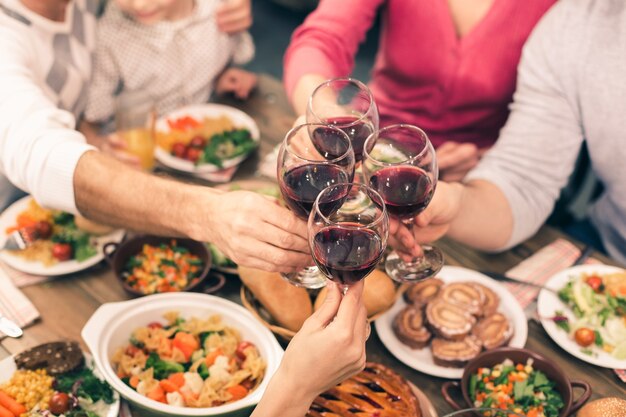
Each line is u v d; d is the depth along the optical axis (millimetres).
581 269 1639
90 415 1299
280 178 1245
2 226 1747
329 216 1188
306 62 1952
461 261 1681
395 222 1400
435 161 1304
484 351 1411
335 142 1302
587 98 1780
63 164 1537
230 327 1453
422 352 1456
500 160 1838
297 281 1358
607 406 1267
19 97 1667
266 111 2266
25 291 1590
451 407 1356
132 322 1434
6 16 1957
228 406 1238
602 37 1756
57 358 1386
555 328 1504
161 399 1311
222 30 2557
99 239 1694
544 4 1956
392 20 2131
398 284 1526
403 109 2256
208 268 1550
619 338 1464
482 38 2012
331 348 1096
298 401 1147
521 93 1872
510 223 1707
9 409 1305
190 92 2584
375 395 1278
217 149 2016
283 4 4652
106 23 2475
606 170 1883
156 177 1502
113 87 2512
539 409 1290
